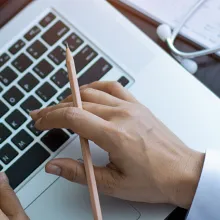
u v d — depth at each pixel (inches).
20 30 22.9
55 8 23.4
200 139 21.2
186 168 19.8
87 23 23.1
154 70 22.3
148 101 21.9
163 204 20.1
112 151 19.3
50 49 22.5
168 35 24.0
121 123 19.8
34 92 21.7
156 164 19.5
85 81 22.1
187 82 22.1
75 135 21.0
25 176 20.3
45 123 20.0
